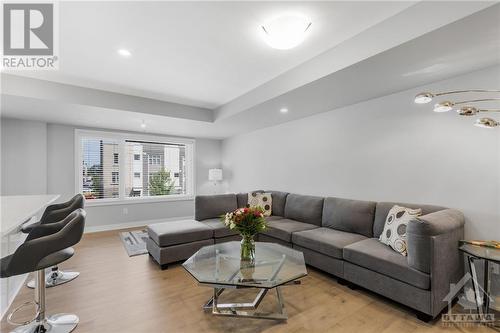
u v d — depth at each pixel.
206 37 2.21
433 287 1.91
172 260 3.10
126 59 2.61
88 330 1.89
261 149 5.27
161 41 2.27
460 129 2.47
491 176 2.28
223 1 1.75
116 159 5.31
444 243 2.02
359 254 2.40
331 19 1.94
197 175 6.36
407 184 2.89
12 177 4.16
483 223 2.32
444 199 2.59
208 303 2.22
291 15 1.89
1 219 1.75
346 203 3.28
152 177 5.85
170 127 5.05
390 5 1.78
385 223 2.69
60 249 1.68
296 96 3.09
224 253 2.52
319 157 4.00
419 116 2.78
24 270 1.58
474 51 1.96
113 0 1.72
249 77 3.11
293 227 3.41
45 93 3.12
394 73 2.40
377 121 3.20
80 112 3.77
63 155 4.68
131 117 4.12
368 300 2.33
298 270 2.12
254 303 2.17
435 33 1.70
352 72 2.37
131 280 2.75
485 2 1.44
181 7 1.81
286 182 4.65
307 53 2.50
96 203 4.97
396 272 2.12
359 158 3.41
